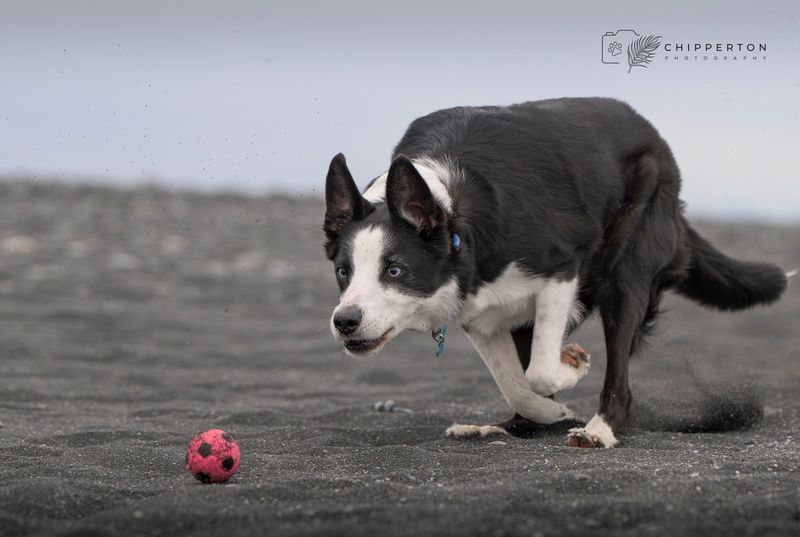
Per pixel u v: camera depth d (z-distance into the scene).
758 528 6.31
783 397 14.05
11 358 18.78
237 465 8.41
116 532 6.58
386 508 6.87
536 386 10.38
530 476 7.87
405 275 9.57
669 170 11.48
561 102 11.27
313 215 39.62
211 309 25.36
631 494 7.25
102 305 25.36
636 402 12.58
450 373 17.84
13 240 32.88
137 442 10.79
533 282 10.27
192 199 41.50
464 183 9.95
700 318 23.41
